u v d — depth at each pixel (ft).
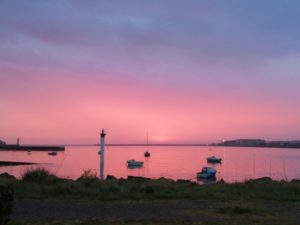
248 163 421.59
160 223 36.83
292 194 60.90
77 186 60.13
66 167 297.12
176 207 47.34
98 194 56.44
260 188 66.39
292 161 465.47
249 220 39.37
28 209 43.75
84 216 40.22
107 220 37.88
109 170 299.58
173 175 252.62
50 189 57.47
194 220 38.96
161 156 614.34
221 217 41.14
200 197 55.88
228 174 265.34
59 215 40.55
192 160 482.28
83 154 644.69
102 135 94.38
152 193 58.70
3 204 33.68
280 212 44.73
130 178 96.22
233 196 57.36
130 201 51.29
